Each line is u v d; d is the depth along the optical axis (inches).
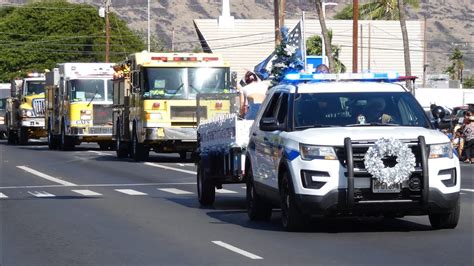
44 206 896.9
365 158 630.5
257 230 701.3
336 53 3531.0
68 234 695.1
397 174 628.7
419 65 3804.1
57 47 4842.5
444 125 704.4
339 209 634.8
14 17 4928.6
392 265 537.3
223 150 845.8
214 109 1253.7
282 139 676.7
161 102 1536.7
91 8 4940.9
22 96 2450.8
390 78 742.5
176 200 956.6
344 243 623.5
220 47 3617.1
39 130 2445.9
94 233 697.6
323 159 635.5
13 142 2593.5
